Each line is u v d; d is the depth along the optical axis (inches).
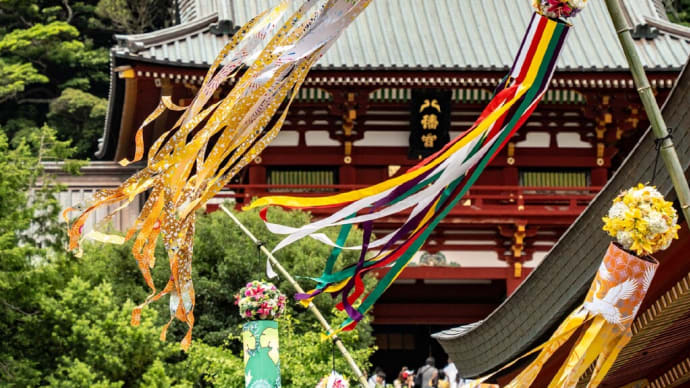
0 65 2687.0
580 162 1644.9
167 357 1045.8
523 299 517.7
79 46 2817.4
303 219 1299.2
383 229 1571.1
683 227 404.2
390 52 1647.4
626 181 425.7
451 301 1696.6
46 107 2896.2
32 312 1050.7
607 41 1690.5
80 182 1878.7
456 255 1617.9
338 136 1617.9
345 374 969.5
